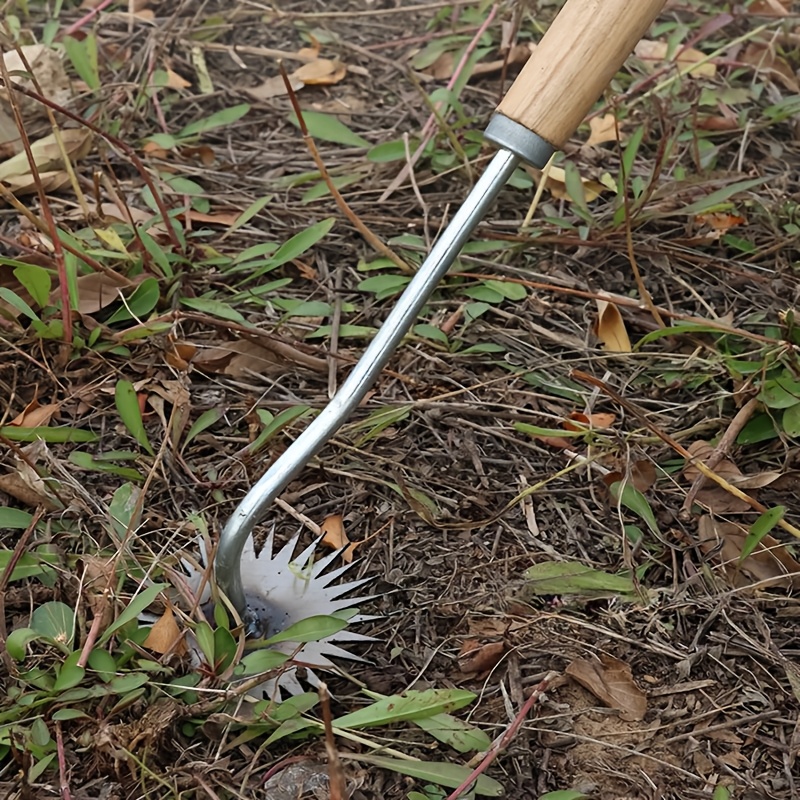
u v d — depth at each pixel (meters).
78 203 0.61
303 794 0.35
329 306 0.55
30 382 0.50
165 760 0.36
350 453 0.48
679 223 0.62
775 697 0.40
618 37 0.35
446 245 0.37
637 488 0.47
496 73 0.76
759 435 0.49
